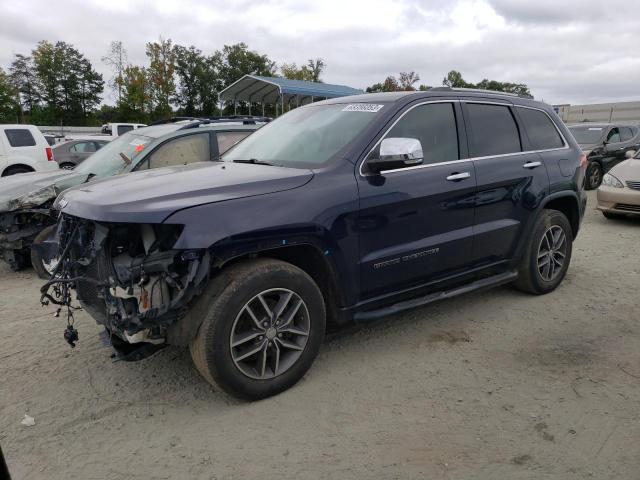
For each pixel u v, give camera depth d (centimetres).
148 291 291
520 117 490
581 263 637
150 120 5306
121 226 305
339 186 345
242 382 315
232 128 698
